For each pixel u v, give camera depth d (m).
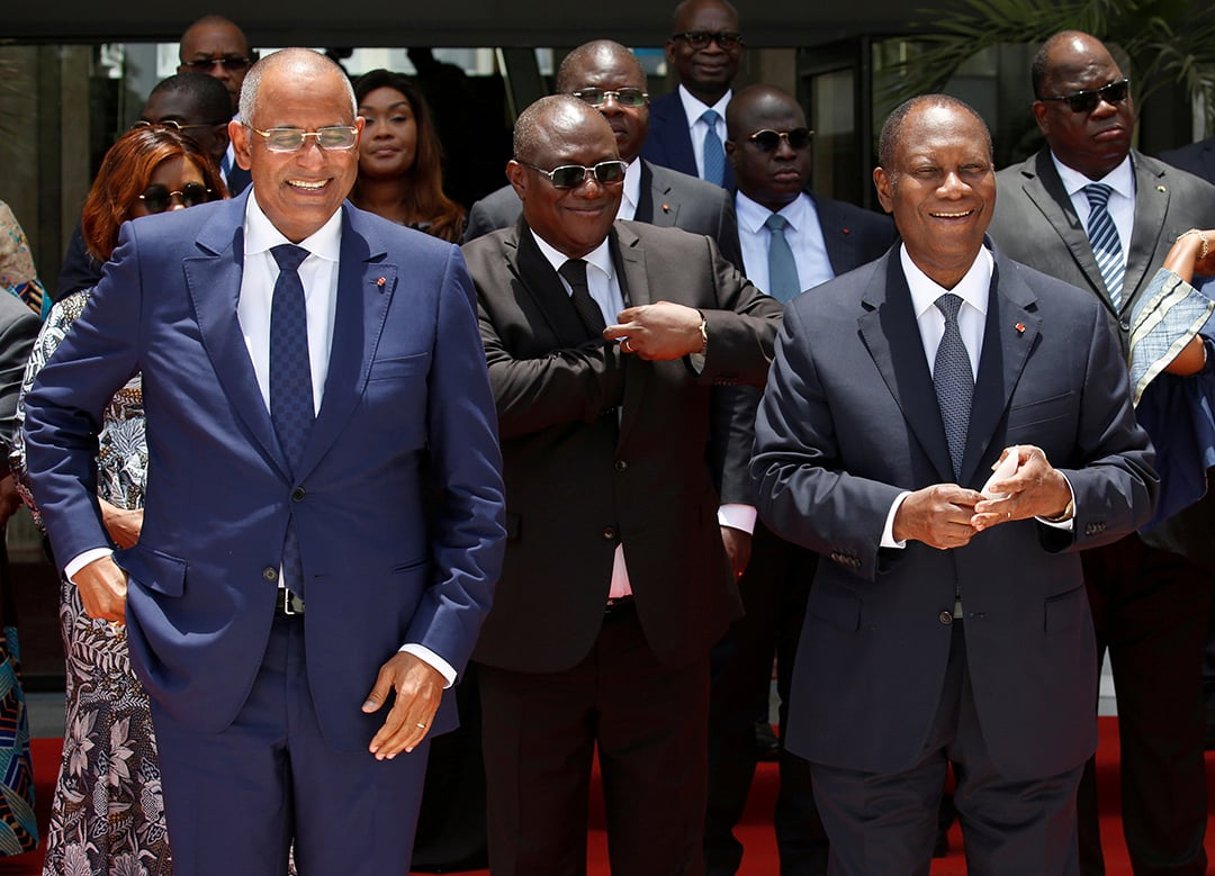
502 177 7.26
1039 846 3.38
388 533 3.02
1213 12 6.59
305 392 2.99
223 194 4.05
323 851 3.02
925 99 3.38
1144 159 4.66
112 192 3.96
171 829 3.00
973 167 3.29
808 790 4.74
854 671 3.36
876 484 3.27
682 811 3.83
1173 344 4.00
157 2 7.07
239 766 2.96
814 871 4.72
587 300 3.81
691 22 5.57
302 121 2.91
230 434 2.95
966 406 3.36
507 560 3.75
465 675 4.96
